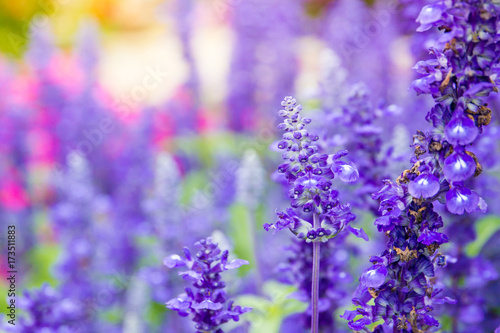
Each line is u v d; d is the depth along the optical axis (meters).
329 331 0.79
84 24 1.78
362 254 0.92
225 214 1.30
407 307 0.59
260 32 1.81
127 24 2.36
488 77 0.57
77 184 1.33
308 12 2.49
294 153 0.62
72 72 1.74
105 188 1.65
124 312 1.18
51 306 0.82
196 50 1.84
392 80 1.54
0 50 2.06
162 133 1.70
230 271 0.86
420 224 0.59
